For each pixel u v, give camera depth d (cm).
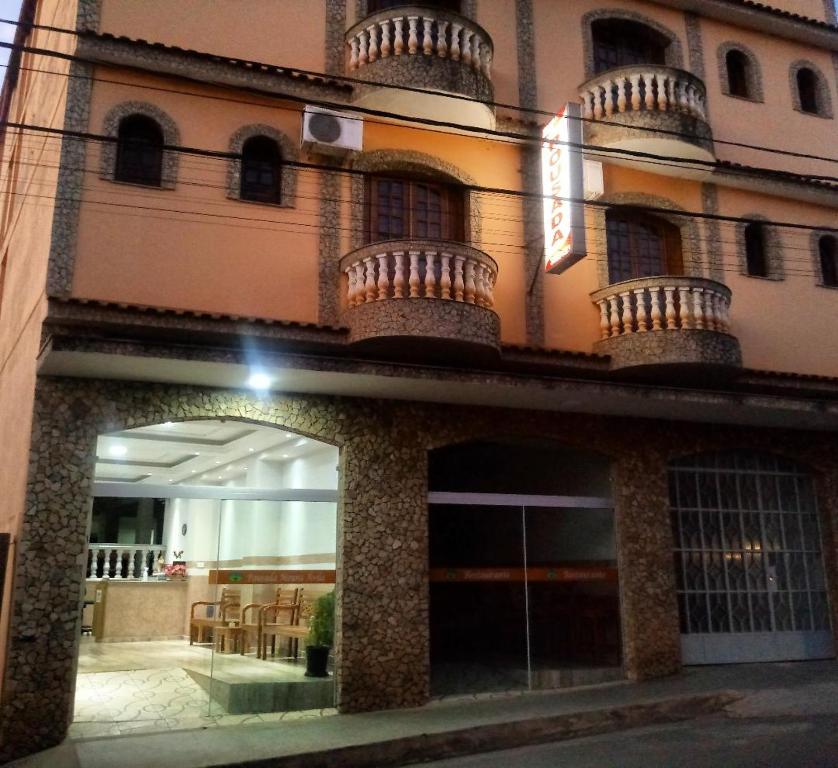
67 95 934
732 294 1295
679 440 1247
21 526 845
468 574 1105
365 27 1090
